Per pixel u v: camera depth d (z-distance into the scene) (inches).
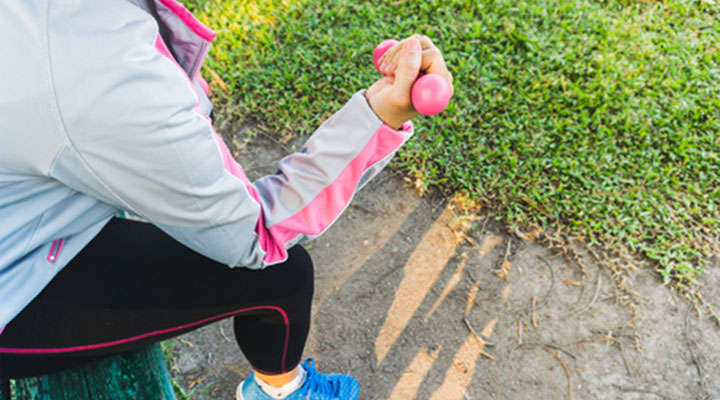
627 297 99.0
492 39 133.5
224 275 46.3
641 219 106.7
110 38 30.0
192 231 37.5
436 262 104.2
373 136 40.5
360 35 133.1
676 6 141.4
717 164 112.3
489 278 102.0
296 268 50.3
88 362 46.9
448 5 139.8
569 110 119.5
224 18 139.4
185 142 32.6
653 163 112.1
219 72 130.1
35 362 42.4
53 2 29.0
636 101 120.0
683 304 98.6
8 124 29.3
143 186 33.4
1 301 36.2
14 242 35.2
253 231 40.4
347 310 99.5
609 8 142.7
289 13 140.9
